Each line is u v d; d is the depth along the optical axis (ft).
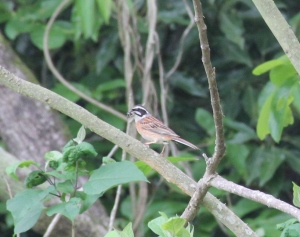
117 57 46.21
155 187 44.60
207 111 45.65
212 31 46.70
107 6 34.47
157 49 38.42
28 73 43.01
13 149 40.96
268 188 46.24
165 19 44.11
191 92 45.96
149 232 42.24
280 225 17.67
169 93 46.50
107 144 44.60
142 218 39.63
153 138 31.19
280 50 46.93
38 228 35.81
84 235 36.42
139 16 45.19
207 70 18.06
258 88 47.21
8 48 42.96
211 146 43.50
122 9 38.63
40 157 40.55
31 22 43.83
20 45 50.14
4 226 48.88
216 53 47.91
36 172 20.42
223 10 44.70
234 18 44.21
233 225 20.92
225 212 20.98
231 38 43.73
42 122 41.04
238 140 43.14
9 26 43.29
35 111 41.11
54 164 20.52
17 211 19.40
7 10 44.27
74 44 48.44
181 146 46.29
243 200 41.70
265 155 44.27
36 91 22.07
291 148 46.78
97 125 21.61
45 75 49.98
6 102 40.83
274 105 28.12
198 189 20.38
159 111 46.52
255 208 41.47
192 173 42.60
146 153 21.57
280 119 28.25
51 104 21.85
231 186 19.60
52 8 43.55
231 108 47.06
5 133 40.86
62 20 48.52
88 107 43.55
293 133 47.39
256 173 43.65
